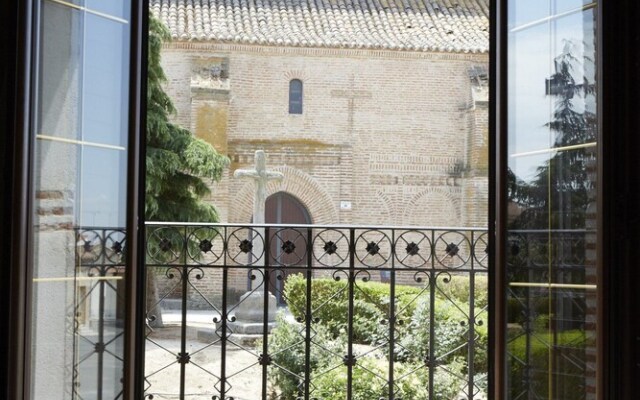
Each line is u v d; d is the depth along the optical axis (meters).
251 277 4.55
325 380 6.29
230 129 18.11
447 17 19.09
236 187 18.03
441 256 17.34
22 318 2.71
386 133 18.75
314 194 18.50
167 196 13.34
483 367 7.72
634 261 2.83
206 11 18.19
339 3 19.17
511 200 3.10
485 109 18.45
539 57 3.12
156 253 12.18
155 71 13.20
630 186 2.85
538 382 3.06
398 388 5.95
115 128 3.00
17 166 2.71
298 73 18.44
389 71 18.75
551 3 3.10
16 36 2.73
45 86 2.87
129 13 3.03
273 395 6.81
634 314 2.82
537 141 3.12
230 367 9.01
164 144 13.51
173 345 10.59
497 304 3.09
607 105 2.87
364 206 18.62
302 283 10.68
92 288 2.96
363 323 8.69
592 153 2.93
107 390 2.96
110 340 2.96
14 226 2.71
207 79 17.62
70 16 2.93
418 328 7.94
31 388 2.80
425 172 18.77
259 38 17.97
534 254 3.10
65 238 2.92
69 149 2.93
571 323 2.99
